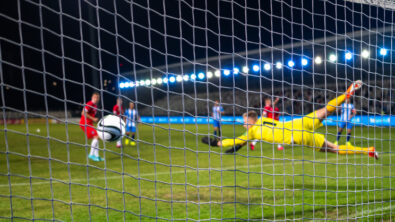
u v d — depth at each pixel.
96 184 4.85
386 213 3.44
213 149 9.18
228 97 26.12
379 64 13.85
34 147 10.26
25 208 3.68
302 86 3.41
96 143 7.06
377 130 13.77
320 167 6.05
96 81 16.14
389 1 4.02
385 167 6.02
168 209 3.62
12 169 6.34
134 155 8.09
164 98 31.05
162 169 6.05
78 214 3.47
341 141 10.03
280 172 5.60
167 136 13.70
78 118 32.69
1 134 15.95
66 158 7.76
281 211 3.51
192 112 28.20
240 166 6.24
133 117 10.91
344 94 3.90
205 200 3.95
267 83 23.22
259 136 4.30
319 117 4.25
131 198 4.08
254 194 4.19
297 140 4.29
